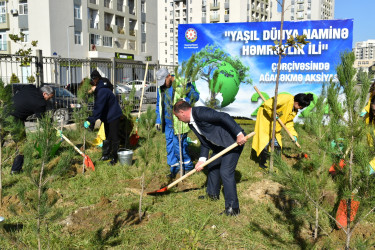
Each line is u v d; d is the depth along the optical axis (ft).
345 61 7.45
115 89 32.96
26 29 102.63
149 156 12.48
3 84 12.93
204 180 16.26
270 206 13.15
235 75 29.68
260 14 244.01
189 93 15.99
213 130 12.35
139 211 11.98
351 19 27.45
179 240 10.66
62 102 27.20
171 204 13.33
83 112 19.83
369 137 7.42
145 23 144.66
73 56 108.27
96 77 18.49
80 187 15.21
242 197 14.07
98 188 15.12
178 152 16.71
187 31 31.24
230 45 30.45
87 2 112.57
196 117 12.19
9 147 16.83
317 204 8.29
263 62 29.94
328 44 28.22
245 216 12.37
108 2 123.03
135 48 138.72
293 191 8.25
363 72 7.45
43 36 100.63
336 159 7.68
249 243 10.50
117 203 13.38
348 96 7.32
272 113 17.30
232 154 12.42
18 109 16.78
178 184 15.81
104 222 11.77
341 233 10.34
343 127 7.42
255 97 30.40
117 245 10.39
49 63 27.32
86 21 112.47
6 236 9.36
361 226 10.82
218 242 10.55
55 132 8.70
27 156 8.91
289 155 20.67
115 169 17.83
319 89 28.84
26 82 25.59
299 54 28.99
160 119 17.92
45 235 10.57
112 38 125.80
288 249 10.08
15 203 12.69
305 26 28.55
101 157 20.15
